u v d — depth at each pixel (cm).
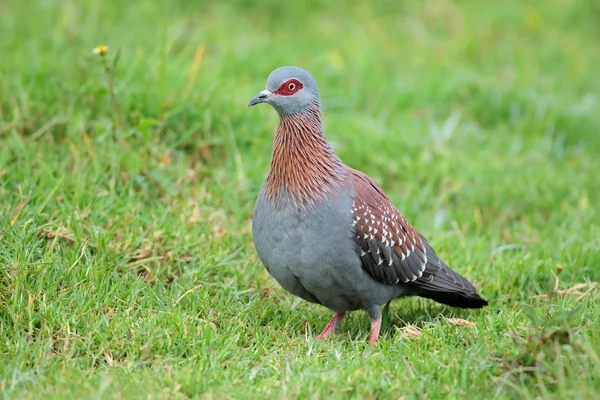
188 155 1226
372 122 1458
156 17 1748
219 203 1139
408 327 878
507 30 1939
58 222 984
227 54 1603
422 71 1727
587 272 1063
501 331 862
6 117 1179
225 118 1270
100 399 692
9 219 959
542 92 1689
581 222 1219
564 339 745
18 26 1597
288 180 877
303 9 1902
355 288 893
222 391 724
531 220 1264
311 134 887
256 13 1886
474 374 745
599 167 1447
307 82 888
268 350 836
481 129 1578
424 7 1973
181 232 1020
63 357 778
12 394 707
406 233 932
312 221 864
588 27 1997
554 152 1515
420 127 1499
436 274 953
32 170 1083
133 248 988
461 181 1321
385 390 726
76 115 1184
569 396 688
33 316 828
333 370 768
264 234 889
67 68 1317
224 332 862
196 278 967
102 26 1641
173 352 812
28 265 883
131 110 1226
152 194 1123
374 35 1839
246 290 981
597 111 1644
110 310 853
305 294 914
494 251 1120
